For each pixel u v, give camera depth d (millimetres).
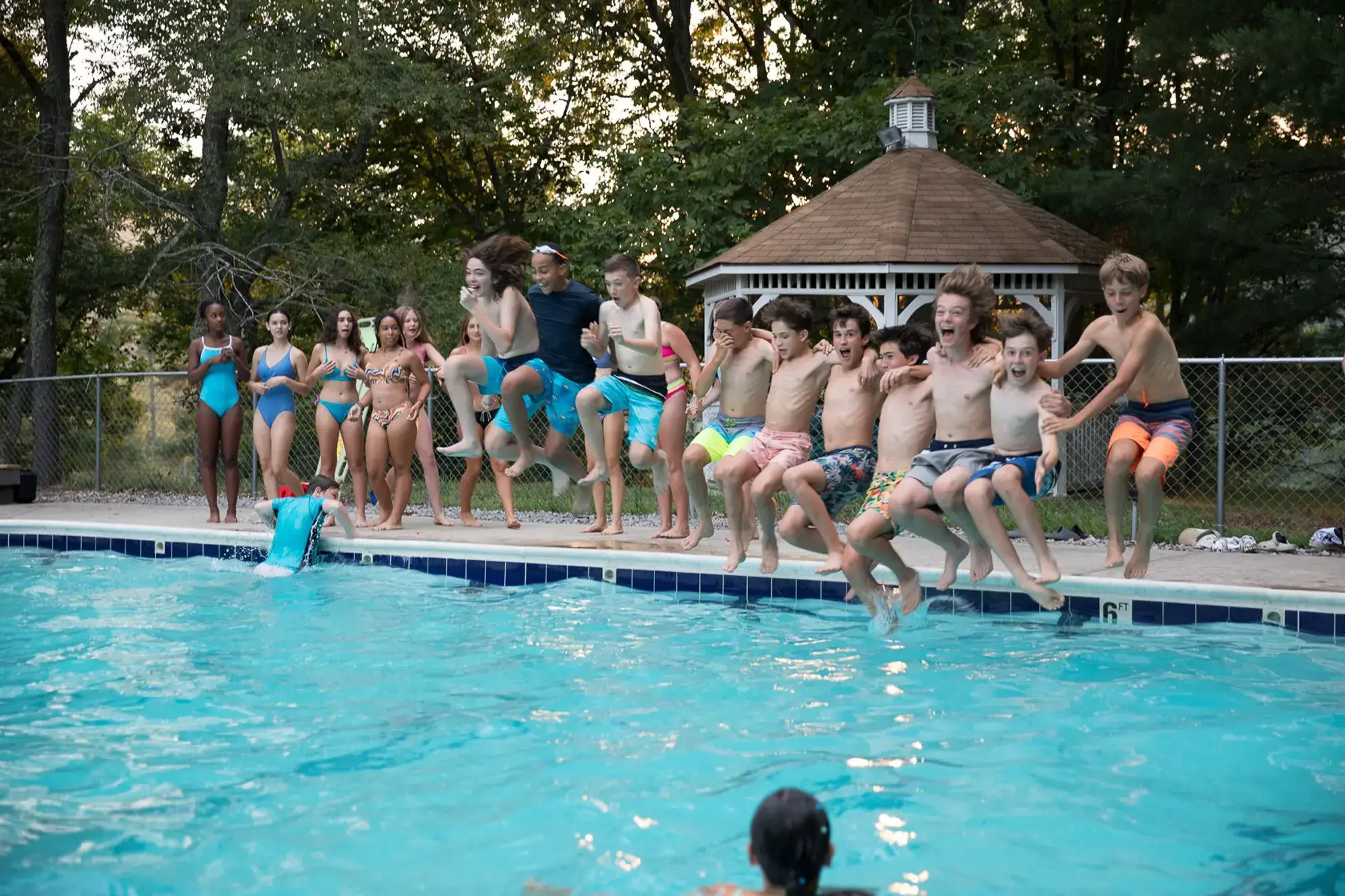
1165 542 9430
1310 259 14859
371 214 23172
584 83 26578
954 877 3203
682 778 4023
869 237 14570
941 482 5922
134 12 18141
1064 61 24609
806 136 18906
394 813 3693
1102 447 13977
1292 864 3277
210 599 7594
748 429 7445
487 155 25859
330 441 10367
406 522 10930
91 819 3652
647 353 8281
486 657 5879
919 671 5531
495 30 22656
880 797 3830
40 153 20281
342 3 18719
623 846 3414
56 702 5047
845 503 6809
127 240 22312
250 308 19484
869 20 22219
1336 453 14602
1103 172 16953
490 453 8867
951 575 6465
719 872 3223
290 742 4449
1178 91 15680
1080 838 3477
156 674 5543
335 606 7328
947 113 18844
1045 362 5980
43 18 21094
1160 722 4664
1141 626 6434
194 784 3971
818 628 6527
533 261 8297
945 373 6105
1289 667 5516
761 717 4789
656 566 7711
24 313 23766
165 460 15688
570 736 4523
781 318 6934
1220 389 9344
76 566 9062
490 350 8469
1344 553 8695
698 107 21062
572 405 8727
